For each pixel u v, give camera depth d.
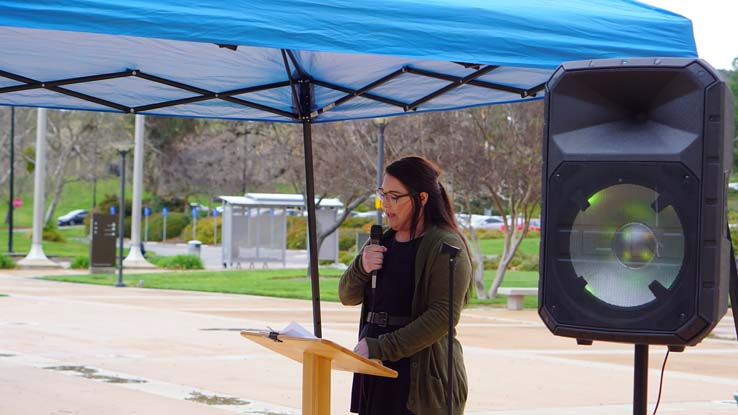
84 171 71.19
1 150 69.38
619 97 4.07
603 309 3.99
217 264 47.28
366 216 63.97
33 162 69.12
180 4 4.21
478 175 25.72
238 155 62.25
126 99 7.27
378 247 4.55
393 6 4.66
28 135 73.88
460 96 7.11
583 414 9.28
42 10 3.95
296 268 42.34
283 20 4.36
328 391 4.38
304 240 60.66
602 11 5.33
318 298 6.64
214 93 7.07
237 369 11.81
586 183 4.05
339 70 6.59
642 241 3.97
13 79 6.58
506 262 27.44
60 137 68.38
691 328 3.87
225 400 9.45
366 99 7.18
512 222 27.34
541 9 5.11
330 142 30.14
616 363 13.79
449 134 25.81
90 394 9.52
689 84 3.93
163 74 6.66
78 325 16.91
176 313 20.17
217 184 63.22
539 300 4.14
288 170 36.50
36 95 7.07
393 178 4.54
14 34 5.62
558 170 4.10
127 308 21.14
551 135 4.14
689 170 3.90
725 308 4.03
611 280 4.01
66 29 3.98
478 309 24.75
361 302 4.86
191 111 7.63
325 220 43.09
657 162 3.94
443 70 6.39
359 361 3.94
